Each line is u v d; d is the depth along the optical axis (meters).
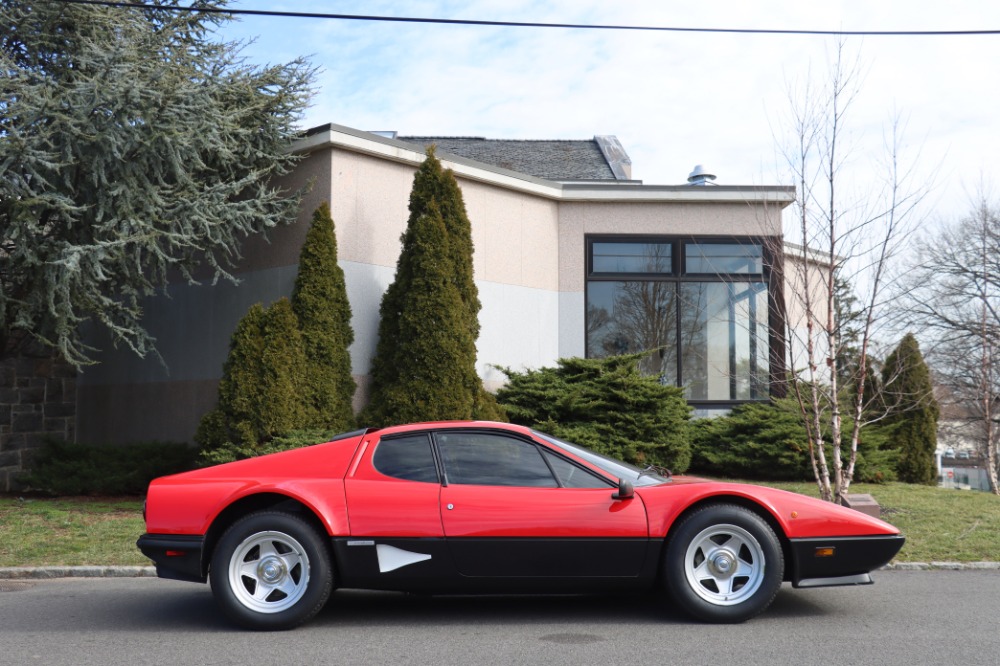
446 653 5.15
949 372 27.62
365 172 13.06
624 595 6.84
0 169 10.16
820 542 5.86
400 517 5.80
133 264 11.80
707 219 15.52
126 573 7.99
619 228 15.48
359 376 12.75
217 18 12.60
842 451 13.16
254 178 11.97
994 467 26.55
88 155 10.71
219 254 13.92
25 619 6.20
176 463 13.29
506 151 22.03
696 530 5.83
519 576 5.81
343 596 6.96
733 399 15.34
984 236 25.81
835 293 12.18
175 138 10.79
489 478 5.95
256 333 11.70
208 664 4.96
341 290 12.37
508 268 14.62
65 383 16.16
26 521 10.09
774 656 5.01
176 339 14.59
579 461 6.02
